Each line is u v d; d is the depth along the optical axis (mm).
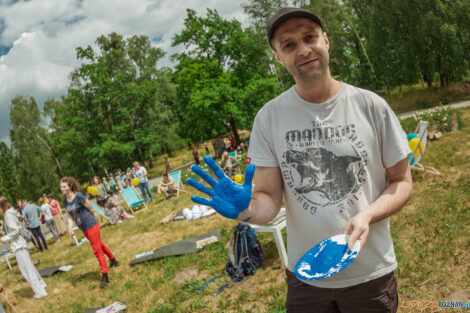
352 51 31844
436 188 5711
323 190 1379
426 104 24406
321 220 1385
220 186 1315
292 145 1415
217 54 27609
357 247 1188
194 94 26109
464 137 8977
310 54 1266
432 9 24031
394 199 1311
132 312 4555
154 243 7379
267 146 1521
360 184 1352
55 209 12469
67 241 10727
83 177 44969
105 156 34219
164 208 11398
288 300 1614
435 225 4355
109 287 5520
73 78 34344
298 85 1370
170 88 39281
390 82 26844
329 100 1350
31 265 6066
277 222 4559
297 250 1523
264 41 26234
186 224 8219
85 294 5570
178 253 5973
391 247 1457
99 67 34094
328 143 1361
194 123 29922
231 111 24812
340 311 1532
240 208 1325
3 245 14844
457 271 3355
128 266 6273
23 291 6652
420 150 6461
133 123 35750
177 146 39844
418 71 25594
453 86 24797
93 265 7059
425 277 3412
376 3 25922
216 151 28547
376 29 26594
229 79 26922
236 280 4492
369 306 1429
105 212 11125
